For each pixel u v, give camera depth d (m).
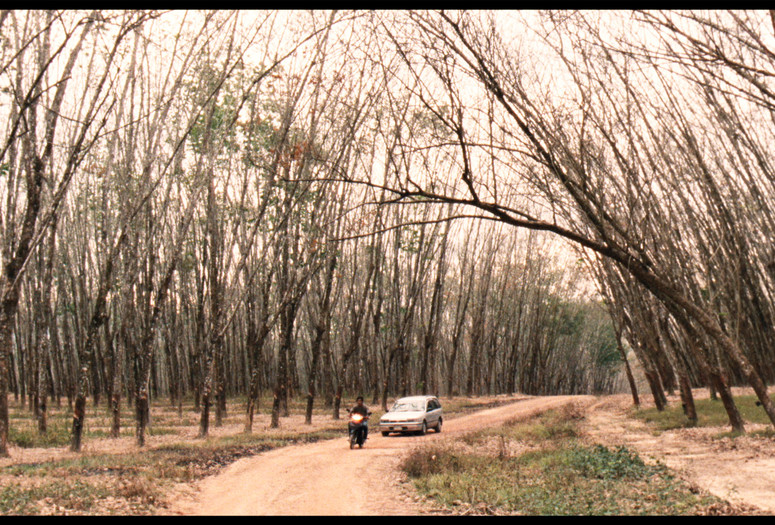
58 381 38.00
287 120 22.89
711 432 19.95
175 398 40.75
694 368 47.50
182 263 32.72
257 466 15.80
